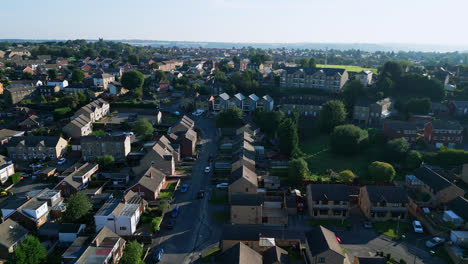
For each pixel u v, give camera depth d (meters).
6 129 129.25
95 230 73.25
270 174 103.06
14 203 80.81
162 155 101.44
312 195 80.69
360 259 60.34
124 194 86.44
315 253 59.94
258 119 145.75
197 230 75.38
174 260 65.19
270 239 67.31
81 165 105.75
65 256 60.84
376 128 141.25
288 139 114.69
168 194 90.81
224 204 86.69
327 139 134.00
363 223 78.31
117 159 112.19
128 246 63.66
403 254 67.25
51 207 80.75
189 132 124.94
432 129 119.75
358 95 169.12
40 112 163.12
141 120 133.38
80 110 145.00
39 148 112.50
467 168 95.19
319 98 173.75
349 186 92.44
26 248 59.59
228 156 116.62
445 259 65.75
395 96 169.75
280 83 196.12
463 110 148.62
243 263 56.19
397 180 99.25
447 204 80.44
